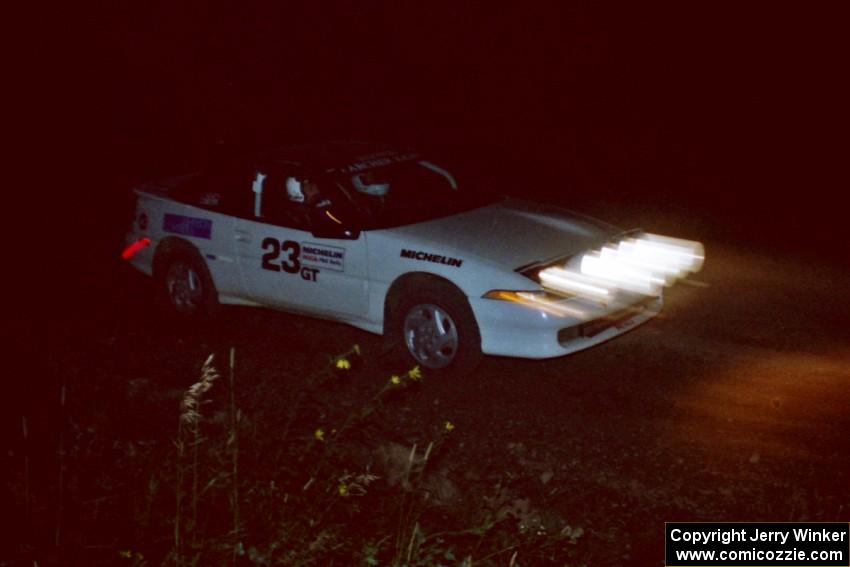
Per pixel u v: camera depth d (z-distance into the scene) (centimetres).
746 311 793
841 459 536
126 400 623
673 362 688
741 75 1711
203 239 795
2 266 1026
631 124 1556
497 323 637
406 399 640
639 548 459
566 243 677
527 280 633
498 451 562
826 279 876
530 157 1440
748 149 1395
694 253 965
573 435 580
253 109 1841
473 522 461
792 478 518
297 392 645
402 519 442
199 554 385
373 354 723
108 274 991
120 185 1420
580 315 639
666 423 592
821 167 1288
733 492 507
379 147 790
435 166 781
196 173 841
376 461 541
